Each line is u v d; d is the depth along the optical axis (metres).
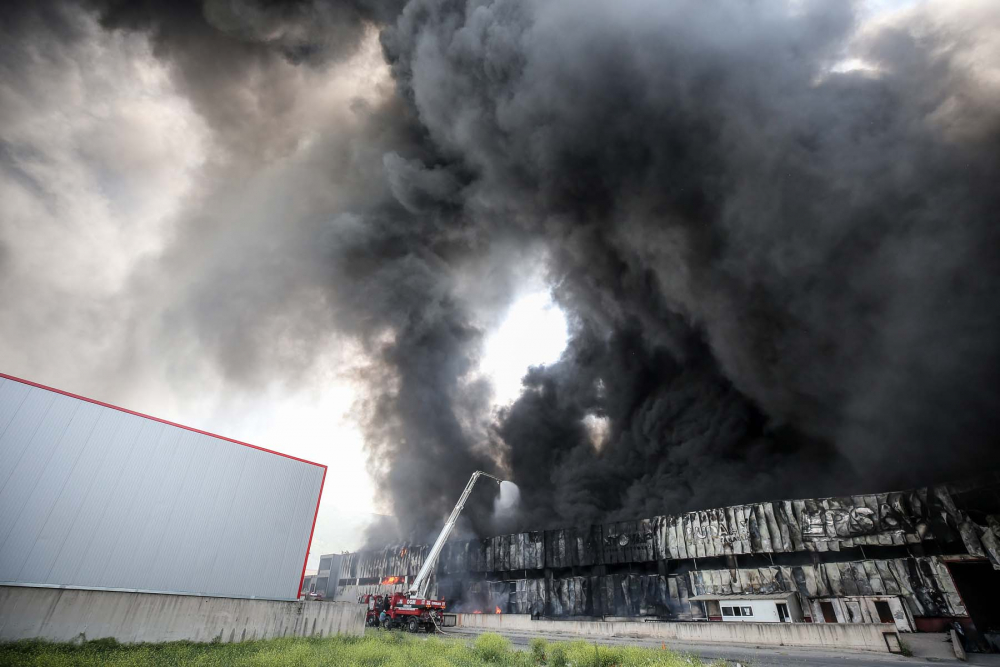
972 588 28.42
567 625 31.02
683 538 40.03
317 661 13.22
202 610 17.92
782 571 34.16
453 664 14.23
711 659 17.36
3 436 15.08
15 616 13.98
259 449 21.80
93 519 16.28
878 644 19.62
